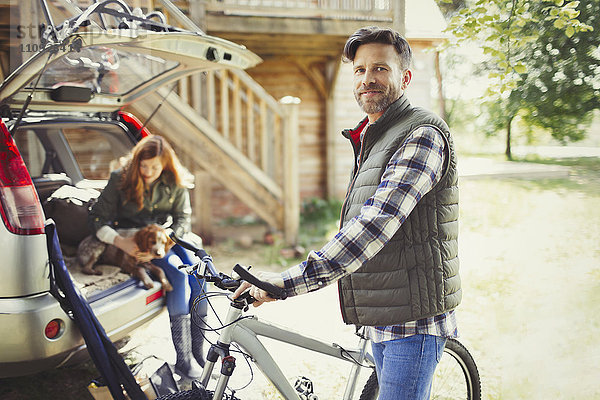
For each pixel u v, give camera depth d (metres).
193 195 6.70
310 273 1.54
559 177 7.32
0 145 2.32
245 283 1.64
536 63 4.63
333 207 8.26
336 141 8.52
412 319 1.69
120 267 3.04
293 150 6.15
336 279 1.56
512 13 3.72
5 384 2.91
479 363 3.19
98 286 2.79
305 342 1.88
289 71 8.33
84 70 2.80
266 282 1.50
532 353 3.30
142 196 3.20
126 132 3.56
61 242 3.41
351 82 8.52
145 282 2.87
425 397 1.79
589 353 3.27
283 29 6.56
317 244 6.49
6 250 2.21
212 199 8.03
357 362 2.00
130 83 3.28
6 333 2.17
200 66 3.03
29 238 2.25
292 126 6.12
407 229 1.67
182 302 2.91
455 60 5.98
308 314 4.14
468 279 4.73
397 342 1.75
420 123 1.65
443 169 1.67
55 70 2.65
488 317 3.89
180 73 3.24
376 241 1.54
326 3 7.43
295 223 6.25
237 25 6.44
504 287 4.49
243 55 3.01
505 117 6.06
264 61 8.20
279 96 8.36
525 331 3.62
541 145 7.32
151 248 2.92
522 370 3.09
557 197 6.93
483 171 8.23
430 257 1.68
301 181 8.59
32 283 2.25
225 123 6.20
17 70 2.21
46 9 2.33
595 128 5.38
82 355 2.58
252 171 6.22
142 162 3.16
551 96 4.84
